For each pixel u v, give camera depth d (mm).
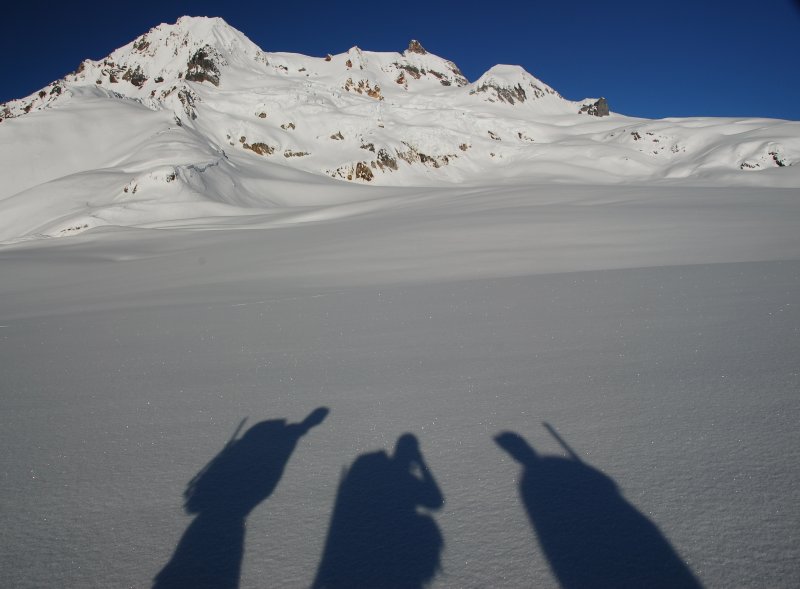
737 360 3250
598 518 1692
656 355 3514
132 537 1798
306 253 14086
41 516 1956
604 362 3451
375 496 1944
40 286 11906
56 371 4184
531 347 3988
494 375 3342
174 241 22234
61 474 2293
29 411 3180
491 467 2094
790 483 1794
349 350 4305
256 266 12469
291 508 1908
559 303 5773
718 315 4562
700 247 10430
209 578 1567
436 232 16109
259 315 6391
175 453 2459
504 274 9031
